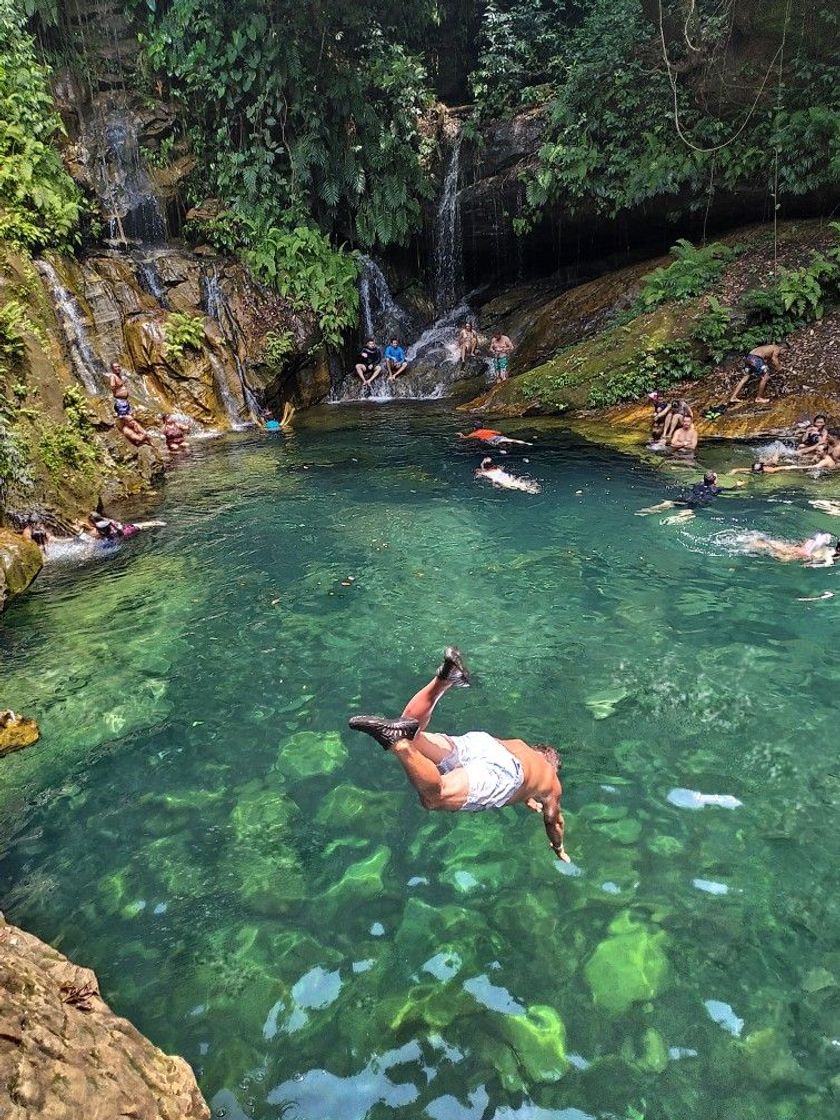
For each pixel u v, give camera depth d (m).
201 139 17.19
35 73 13.87
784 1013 2.97
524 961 3.25
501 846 3.92
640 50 16.11
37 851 3.97
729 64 15.09
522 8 18.70
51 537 8.72
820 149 14.43
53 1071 2.17
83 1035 2.44
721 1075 2.75
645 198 16.58
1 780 4.55
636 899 3.54
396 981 3.18
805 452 10.46
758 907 3.46
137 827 4.13
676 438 11.48
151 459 11.40
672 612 6.35
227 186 17.06
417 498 9.59
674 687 5.25
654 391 13.57
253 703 5.29
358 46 18.19
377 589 7.02
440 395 17.44
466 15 19.77
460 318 19.88
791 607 6.34
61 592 7.30
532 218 18.23
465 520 8.71
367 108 17.53
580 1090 2.72
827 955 3.21
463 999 3.09
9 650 6.16
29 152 13.40
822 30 14.17
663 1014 2.99
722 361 13.62
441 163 19.62
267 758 4.69
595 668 5.54
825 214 15.31
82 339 13.20
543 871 3.74
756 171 15.31
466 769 3.60
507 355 17.44
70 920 3.52
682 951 3.26
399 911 3.54
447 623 6.32
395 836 4.02
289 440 13.46
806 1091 2.68
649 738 4.72
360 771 4.55
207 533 8.71
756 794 4.19
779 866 3.69
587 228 18.09
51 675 5.75
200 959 3.30
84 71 16.06
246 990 3.15
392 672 5.61
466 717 4.99
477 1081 2.77
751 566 7.17
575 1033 2.93
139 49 16.78
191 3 16.00
